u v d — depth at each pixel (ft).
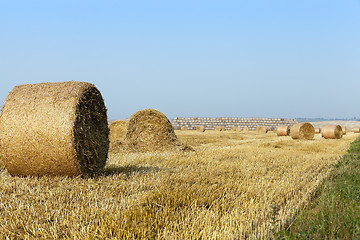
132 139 51.31
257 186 23.48
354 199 19.45
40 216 16.34
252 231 14.76
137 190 21.85
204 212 17.03
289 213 17.13
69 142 24.47
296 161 39.55
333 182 25.52
